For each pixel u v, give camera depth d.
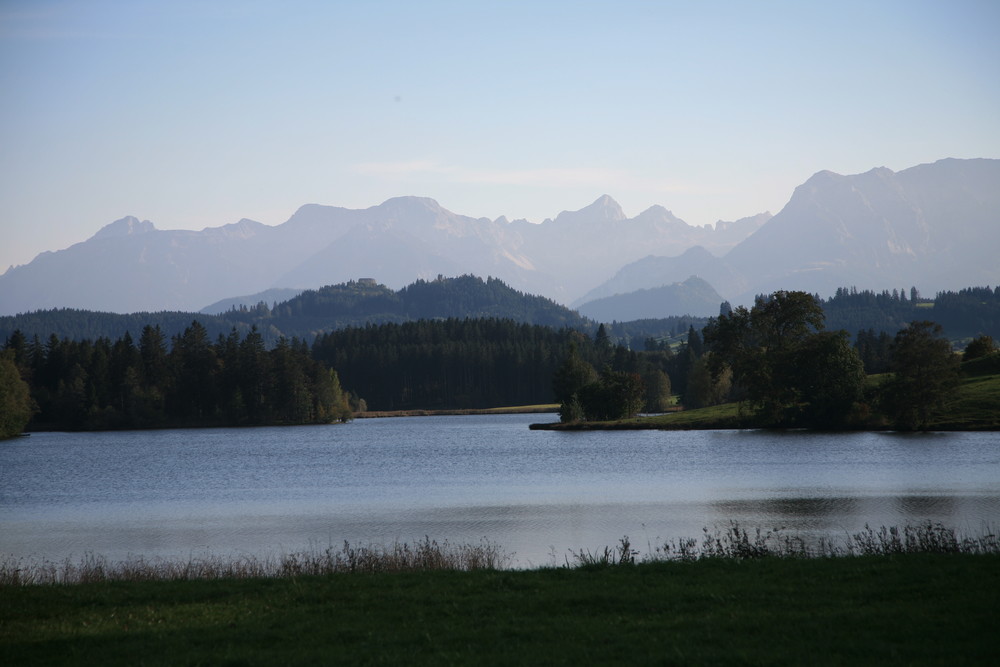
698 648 18.39
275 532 50.12
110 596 25.56
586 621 20.94
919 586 22.80
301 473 91.25
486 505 59.06
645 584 24.69
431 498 64.62
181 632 21.12
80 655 19.44
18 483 87.25
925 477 68.19
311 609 23.14
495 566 34.41
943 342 119.38
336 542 45.56
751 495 60.00
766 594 22.84
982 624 19.08
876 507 52.34
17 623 22.42
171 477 90.94
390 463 101.06
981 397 126.25
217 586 26.64
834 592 22.75
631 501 58.62
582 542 42.44
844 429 125.88
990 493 57.56
